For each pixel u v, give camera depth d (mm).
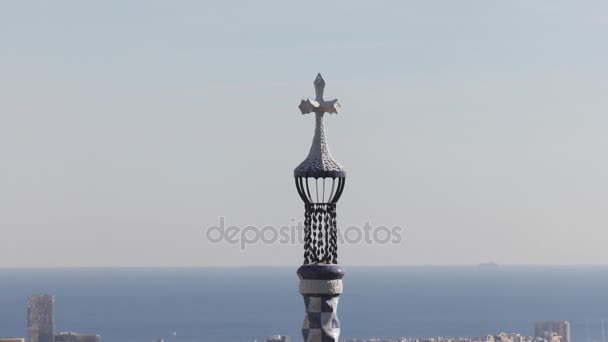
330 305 70062
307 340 70125
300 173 71250
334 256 71188
